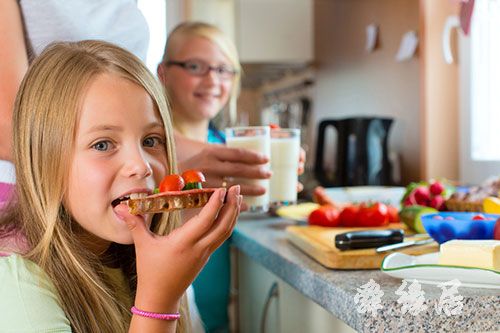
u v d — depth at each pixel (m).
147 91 0.86
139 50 1.27
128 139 0.83
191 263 0.77
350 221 1.41
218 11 4.30
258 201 1.40
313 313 1.20
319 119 4.02
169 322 0.78
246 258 1.88
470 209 1.37
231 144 1.38
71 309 0.81
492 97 2.34
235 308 2.04
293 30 3.89
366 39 3.16
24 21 1.09
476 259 0.86
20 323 0.75
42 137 0.82
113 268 0.96
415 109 2.62
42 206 0.83
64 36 1.12
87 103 0.81
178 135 1.34
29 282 0.78
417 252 1.07
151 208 0.76
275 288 1.52
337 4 3.56
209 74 2.20
